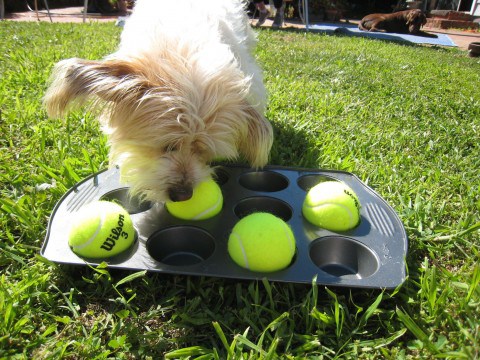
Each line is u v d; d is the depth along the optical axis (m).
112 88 0.41
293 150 0.64
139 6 0.63
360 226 0.42
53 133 0.61
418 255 0.43
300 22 2.89
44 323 0.32
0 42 1.23
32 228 0.41
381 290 0.36
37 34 1.41
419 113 0.85
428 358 0.30
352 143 0.67
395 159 0.62
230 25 0.62
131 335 0.32
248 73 0.58
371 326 0.34
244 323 0.34
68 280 0.36
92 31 1.53
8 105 0.71
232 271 0.35
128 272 0.36
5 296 0.33
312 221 0.42
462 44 2.39
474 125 0.79
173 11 0.53
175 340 0.32
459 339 0.32
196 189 0.43
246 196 0.47
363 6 4.16
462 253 0.43
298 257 0.37
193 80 0.43
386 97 0.95
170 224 0.41
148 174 0.44
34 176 0.49
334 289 0.36
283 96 0.86
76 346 0.30
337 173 0.52
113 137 0.47
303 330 0.34
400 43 2.16
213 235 0.40
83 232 0.35
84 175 0.53
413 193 0.54
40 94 0.76
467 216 0.48
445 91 1.04
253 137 0.49
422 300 0.35
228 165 0.53
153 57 0.43
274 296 0.36
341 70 1.17
